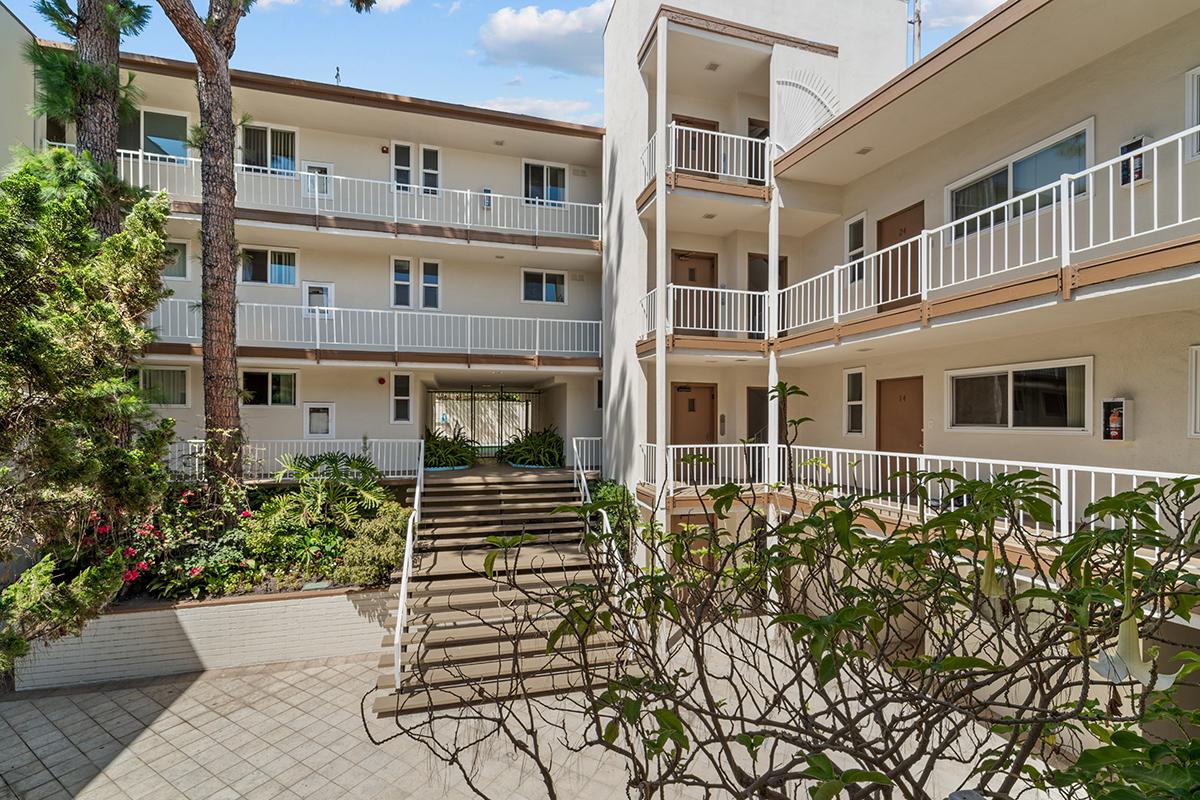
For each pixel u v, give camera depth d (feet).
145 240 24.44
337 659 27.99
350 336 45.01
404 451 45.85
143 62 36.91
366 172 45.73
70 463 15.79
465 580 30.07
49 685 25.25
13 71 35.12
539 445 49.11
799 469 36.09
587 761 19.63
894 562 6.06
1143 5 19.47
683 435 42.11
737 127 40.22
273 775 19.11
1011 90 25.29
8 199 14.53
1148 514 4.87
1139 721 4.82
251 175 42.83
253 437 42.70
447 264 48.06
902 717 5.03
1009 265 26.05
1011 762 5.39
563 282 51.06
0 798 18.08
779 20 39.32
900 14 42.42
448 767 19.42
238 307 42.47
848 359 35.99
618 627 6.56
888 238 33.68
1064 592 4.74
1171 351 20.26
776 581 6.51
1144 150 16.14
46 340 14.73
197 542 29.63
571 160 50.47
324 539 31.48
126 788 18.49
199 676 26.22
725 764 19.12
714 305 41.96
